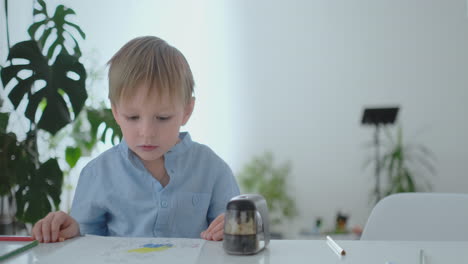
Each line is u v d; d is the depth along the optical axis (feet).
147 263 1.68
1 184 5.70
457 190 9.00
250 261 1.70
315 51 9.38
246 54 9.44
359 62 9.30
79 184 2.85
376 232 2.75
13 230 6.06
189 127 9.34
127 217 2.74
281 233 9.06
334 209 9.15
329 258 1.76
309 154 9.28
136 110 2.33
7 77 5.62
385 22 9.27
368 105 9.25
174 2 9.29
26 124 7.27
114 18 8.97
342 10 9.36
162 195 2.76
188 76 2.63
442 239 2.67
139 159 2.81
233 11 9.44
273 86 9.39
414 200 2.77
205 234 2.16
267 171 9.23
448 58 9.10
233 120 9.36
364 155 9.16
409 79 9.20
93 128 6.39
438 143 9.08
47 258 1.77
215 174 3.01
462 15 9.06
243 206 1.80
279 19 9.45
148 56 2.43
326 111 9.31
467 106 9.04
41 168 5.72
